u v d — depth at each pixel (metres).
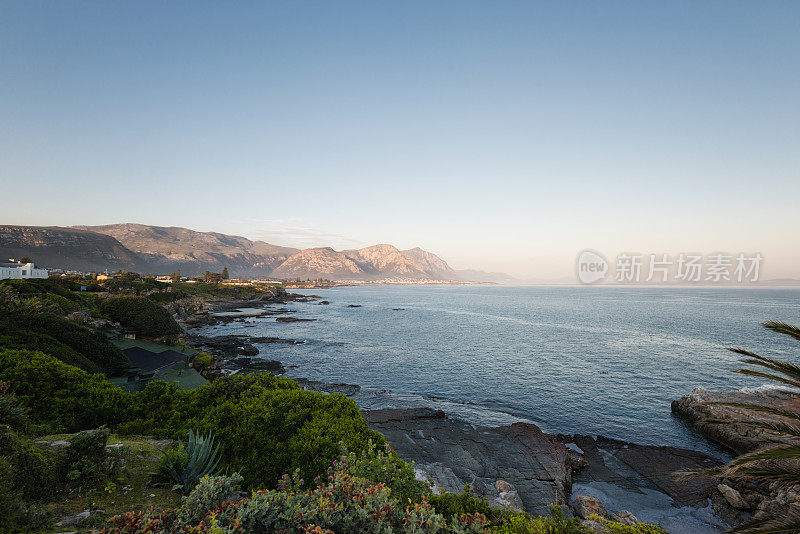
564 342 69.81
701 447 27.12
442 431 28.70
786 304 158.62
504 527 8.18
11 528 6.18
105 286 96.75
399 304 180.88
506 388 41.25
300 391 18.33
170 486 9.59
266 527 5.79
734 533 6.04
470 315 124.94
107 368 34.25
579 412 33.84
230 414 15.36
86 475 8.95
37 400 15.99
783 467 6.69
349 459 10.16
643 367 50.41
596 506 18.84
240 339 71.88
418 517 6.84
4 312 30.36
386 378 45.69
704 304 164.00
